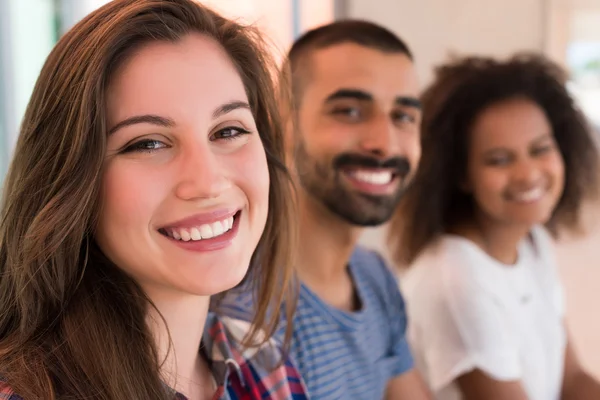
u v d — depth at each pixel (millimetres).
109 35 486
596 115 1777
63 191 493
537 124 1086
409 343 1118
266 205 573
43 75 516
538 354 1134
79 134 485
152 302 556
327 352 818
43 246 506
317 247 862
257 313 700
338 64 845
